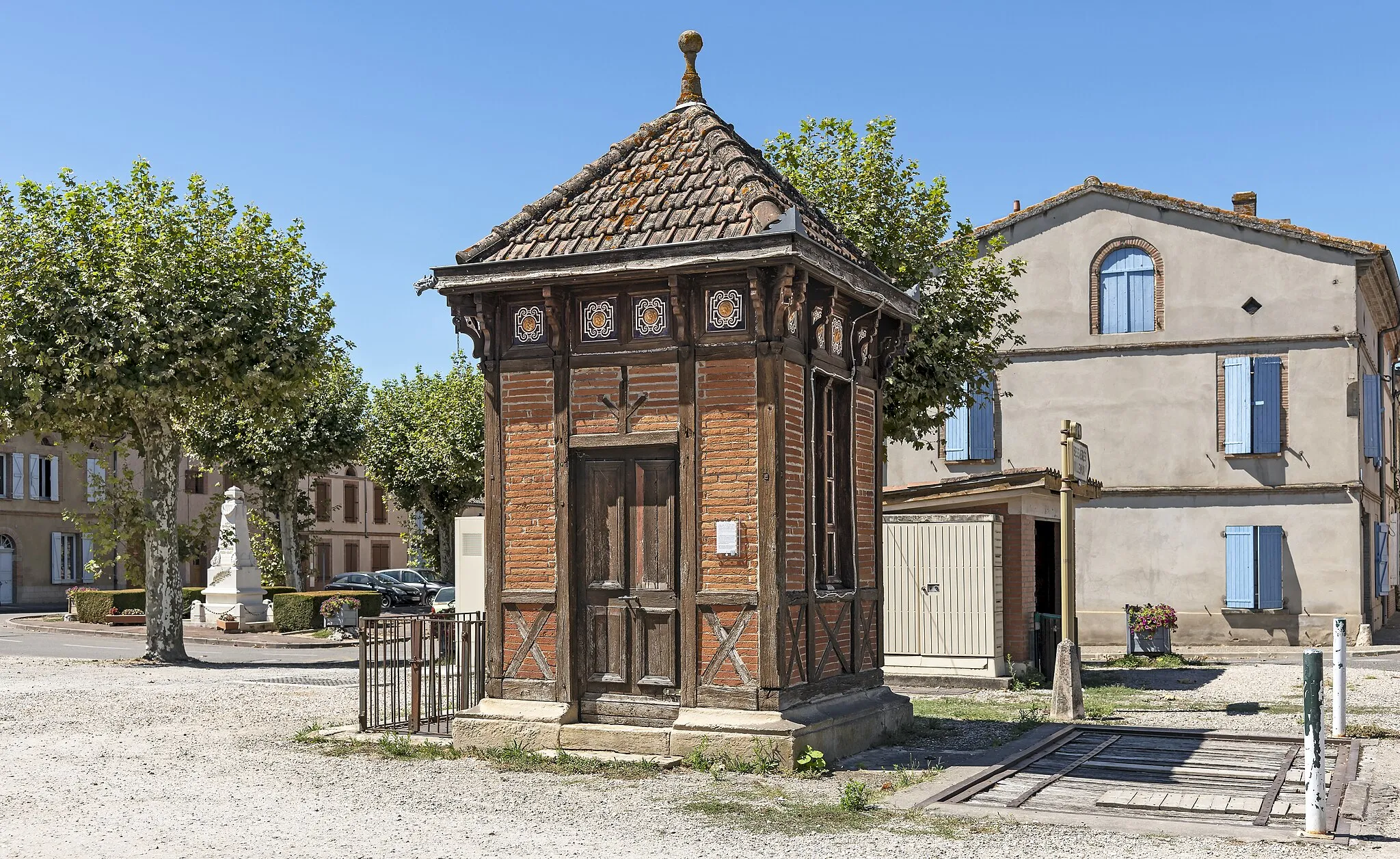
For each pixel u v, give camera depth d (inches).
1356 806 336.5
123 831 306.8
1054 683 551.8
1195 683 698.8
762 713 388.8
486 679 430.0
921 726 491.8
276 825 312.7
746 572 393.4
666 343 408.5
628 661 411.8
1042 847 290.8
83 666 830.5
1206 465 1050.7
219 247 866.1
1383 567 1206.3
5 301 807.1
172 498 895.7
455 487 1875.0
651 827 310.3
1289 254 1037.8
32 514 1952.5
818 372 428.5
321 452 1660.9
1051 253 1100.5
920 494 699.4
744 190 417.7
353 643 1159.6
